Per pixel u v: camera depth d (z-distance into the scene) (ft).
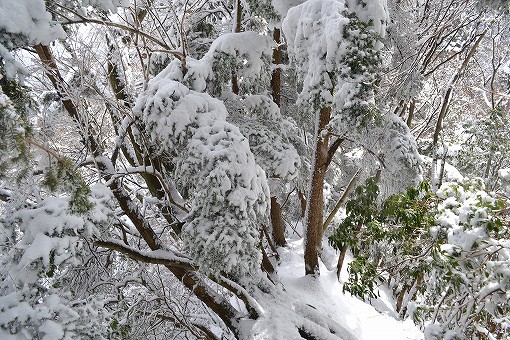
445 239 13.71
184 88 17.02
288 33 19.79
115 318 15.80
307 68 19.19
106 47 19.61
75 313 12.21
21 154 8.43
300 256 33.40
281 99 29.58
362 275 17.75
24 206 14.29
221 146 15.40
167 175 21.26
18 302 11.98
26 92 10.45
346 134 22.41
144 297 20.36
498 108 31.99
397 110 36.19
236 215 14.92
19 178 9.41
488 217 12.00
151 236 19.03
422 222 15.61
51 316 11.89
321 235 33.63
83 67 17.08
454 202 13.62
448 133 35.88
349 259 38.42
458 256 12.36
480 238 12.01
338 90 17.49
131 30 16.17
